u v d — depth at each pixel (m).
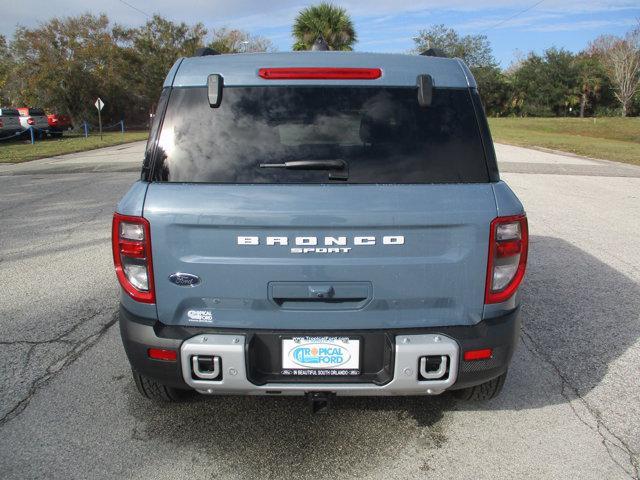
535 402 3.21
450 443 2.81
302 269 2.36
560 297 4.96
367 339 2.44
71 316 4.45
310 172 2.37
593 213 8.79
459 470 2.60
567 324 4.36
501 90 69.06
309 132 2.42
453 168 2.42
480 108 2.53
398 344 2.38
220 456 2.70
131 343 2.49
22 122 29.23
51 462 2.64
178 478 2.54
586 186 11.71
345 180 2.37
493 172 2.46
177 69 2.53
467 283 2.42
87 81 44.34
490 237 2.38
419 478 2.55
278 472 2.58
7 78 43.34
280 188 2.33
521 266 2.50
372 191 2.33
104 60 46.53
